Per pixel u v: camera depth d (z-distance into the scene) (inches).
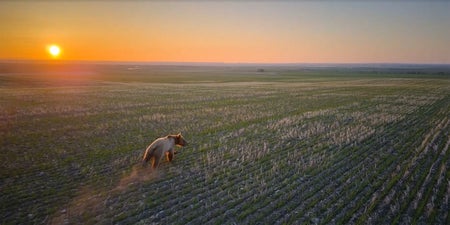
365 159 599.8
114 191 435.8
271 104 1437.0
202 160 587.2
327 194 437.4
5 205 387.5
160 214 373.1
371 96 1801.2
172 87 2404.0
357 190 450.0
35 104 1332.4
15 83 2591.0
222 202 406.9
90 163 557.3
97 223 350.6
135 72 5472.4
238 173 519.5
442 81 3297.2
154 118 1034.7
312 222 362.0
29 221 351.9
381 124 955.3
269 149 669.9
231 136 795.4
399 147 686.5
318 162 575.2
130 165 549.0
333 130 866.8
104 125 914.7
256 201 411.2
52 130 834.8
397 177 501.0
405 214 382.0
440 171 527.8
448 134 805.2
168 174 507.5
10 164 543.2
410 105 1405.0
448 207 399.5
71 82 2854.3
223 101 1539.1
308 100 1604.3
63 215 366.3
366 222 360.2
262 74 5265.8
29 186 447.8
